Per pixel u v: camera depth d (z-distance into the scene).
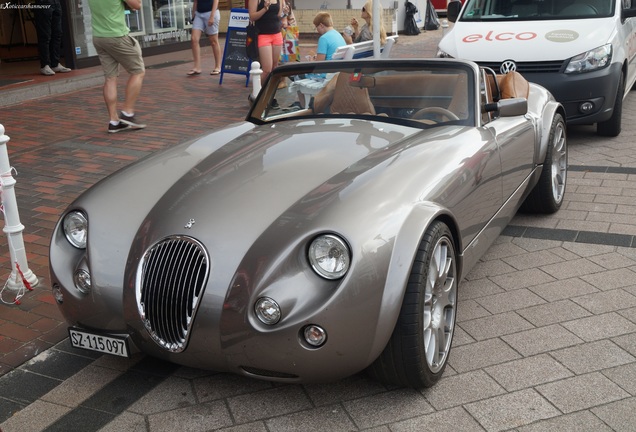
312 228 2.94
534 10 8.42
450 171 3.53
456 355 3.62
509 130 4.52
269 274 2.89
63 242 3.52
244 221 3.13
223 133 4.39
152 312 3.12
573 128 8.84
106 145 8.09
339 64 4.62
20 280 4.50
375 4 8.38
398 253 2.95
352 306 2.83
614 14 8.16
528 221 5.62
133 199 3.53
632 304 4.12
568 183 6.53
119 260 3.27
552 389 3.28
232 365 3.03
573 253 4.93
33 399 3.37
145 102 10.55
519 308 4.13
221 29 21.05
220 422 3.15
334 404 3.23
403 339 3.04
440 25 23.67
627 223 5.45
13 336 3.96
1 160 4.34
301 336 2.86
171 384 3.46
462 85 4.28
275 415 3.18
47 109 10.23
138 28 15.21
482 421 3.06
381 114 4.36
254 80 8.23
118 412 3.24
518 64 7.65
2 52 14.84
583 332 3.81
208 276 2.99
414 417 3.11
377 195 3.13
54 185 6.64
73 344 3.42
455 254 3.53
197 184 3.52
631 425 2.99
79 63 13.01
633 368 3.43
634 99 10.55
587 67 7.50
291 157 3.70
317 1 21.20
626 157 7.32
